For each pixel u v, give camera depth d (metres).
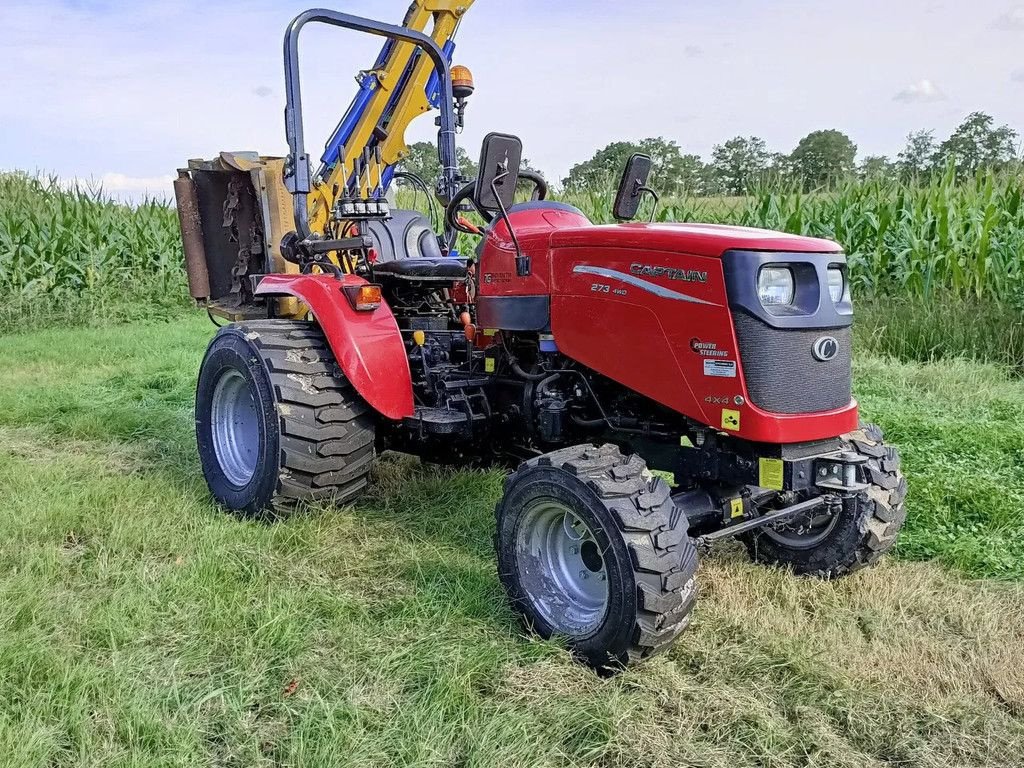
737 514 2.97
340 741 2.22
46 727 2.25
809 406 2.73
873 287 8.73
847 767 2.17
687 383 2.77
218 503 4.11
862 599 3.08
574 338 3.10
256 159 4.70
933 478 4.23
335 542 3.63
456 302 4.15
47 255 11.85
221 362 4.04
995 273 7.95
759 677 2.57
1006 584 3.22
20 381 7.34
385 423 4.02
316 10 3.91
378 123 5.39
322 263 4.07
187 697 2.44
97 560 3.32
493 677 2.56
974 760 2.21
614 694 2.45
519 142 3.15
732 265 2.64
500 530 2.95
